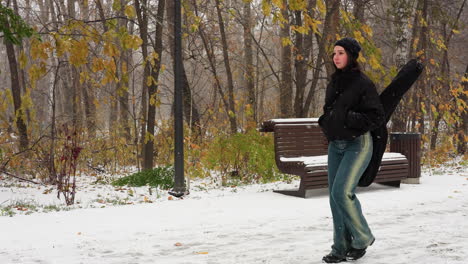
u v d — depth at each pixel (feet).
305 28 29.35
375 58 33.65
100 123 47.37
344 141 11.66
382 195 23.17
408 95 44.55
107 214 19.54
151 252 13.80
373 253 12.82
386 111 11.75
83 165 38.29
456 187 25.71
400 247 13.41
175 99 25.16
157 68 34.63
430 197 22.39
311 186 22.89
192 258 13.03
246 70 48.39
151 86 34.60
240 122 43.75
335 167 12.01
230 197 23.38
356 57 11.66
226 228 16.67
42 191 30.45
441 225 16.38
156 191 28.27
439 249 13.03
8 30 23.02
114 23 27.86
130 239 15.39
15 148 34.83
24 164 34.47
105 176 39.11
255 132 32.40
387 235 14.94
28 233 16.33
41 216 19.30
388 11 46.47
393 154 26.16
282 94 44.91
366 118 11.16
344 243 12.03
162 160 41.22
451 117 45.32
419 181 27.73
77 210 20.74
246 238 15.17
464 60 67.92
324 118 12.00
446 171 35.17
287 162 23.88
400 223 16.88
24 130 35.01
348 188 11.53
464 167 38.01
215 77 40.22
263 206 20.76
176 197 25.08
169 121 41.75
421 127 47.57
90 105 51.16
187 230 16.55
